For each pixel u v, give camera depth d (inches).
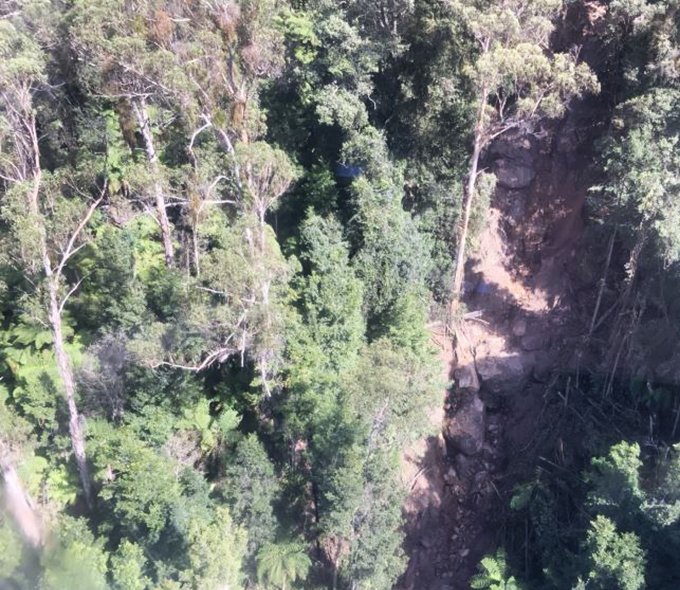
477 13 1224.8
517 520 1398.9
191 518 909.2
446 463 1523.1
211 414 1210.0
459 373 1553.9
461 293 1622.8
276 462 1168.8
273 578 1059.3
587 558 1055.0
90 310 1136.8
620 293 1489.9
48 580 815.1
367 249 1337.4
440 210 1524.4
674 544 998.4
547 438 1492.4
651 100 1254.3
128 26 1002.7
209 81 1013.2
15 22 1110.4
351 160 1381.6
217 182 1141.7
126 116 1151.6
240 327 1018.7
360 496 986.7
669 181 1194.0
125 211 1159.0
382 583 1077.1
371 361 1023.6
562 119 1692.9
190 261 1163.9
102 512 1015.0
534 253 1715.1
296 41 1334.9
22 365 1109.7
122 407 1072.8
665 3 1261.1
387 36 1373.0
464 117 1441.9
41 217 911.0
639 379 1392.7
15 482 932.0
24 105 964.0
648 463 1293.1
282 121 1477.6
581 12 1625.2
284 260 1146.0
